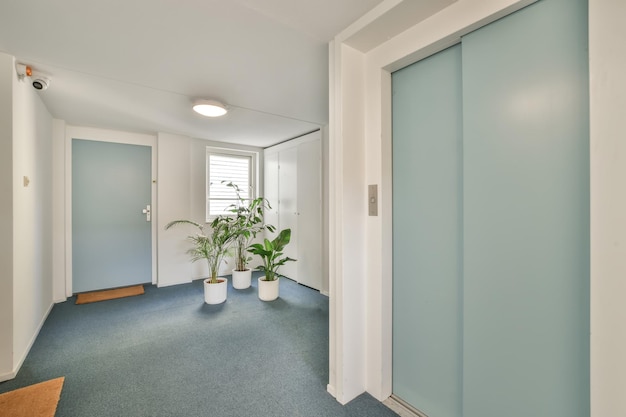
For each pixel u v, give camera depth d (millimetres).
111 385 1801
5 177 1831
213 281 3441
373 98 1710
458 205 1433
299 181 4156
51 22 1532
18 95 1964
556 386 1080
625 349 845
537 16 1111
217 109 2715
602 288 885
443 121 1490
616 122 856
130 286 3924
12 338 1860
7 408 1574
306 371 1979
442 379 1501
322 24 1568
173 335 2516
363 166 1750
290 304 3322
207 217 4523
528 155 1142
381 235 1675
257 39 1713
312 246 3926
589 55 902
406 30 1521
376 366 1708
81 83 2299
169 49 1819
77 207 3553
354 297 1704
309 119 3332
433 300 1542
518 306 1175
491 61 1238
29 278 2238
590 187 906
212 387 1796
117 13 1464
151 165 4004
